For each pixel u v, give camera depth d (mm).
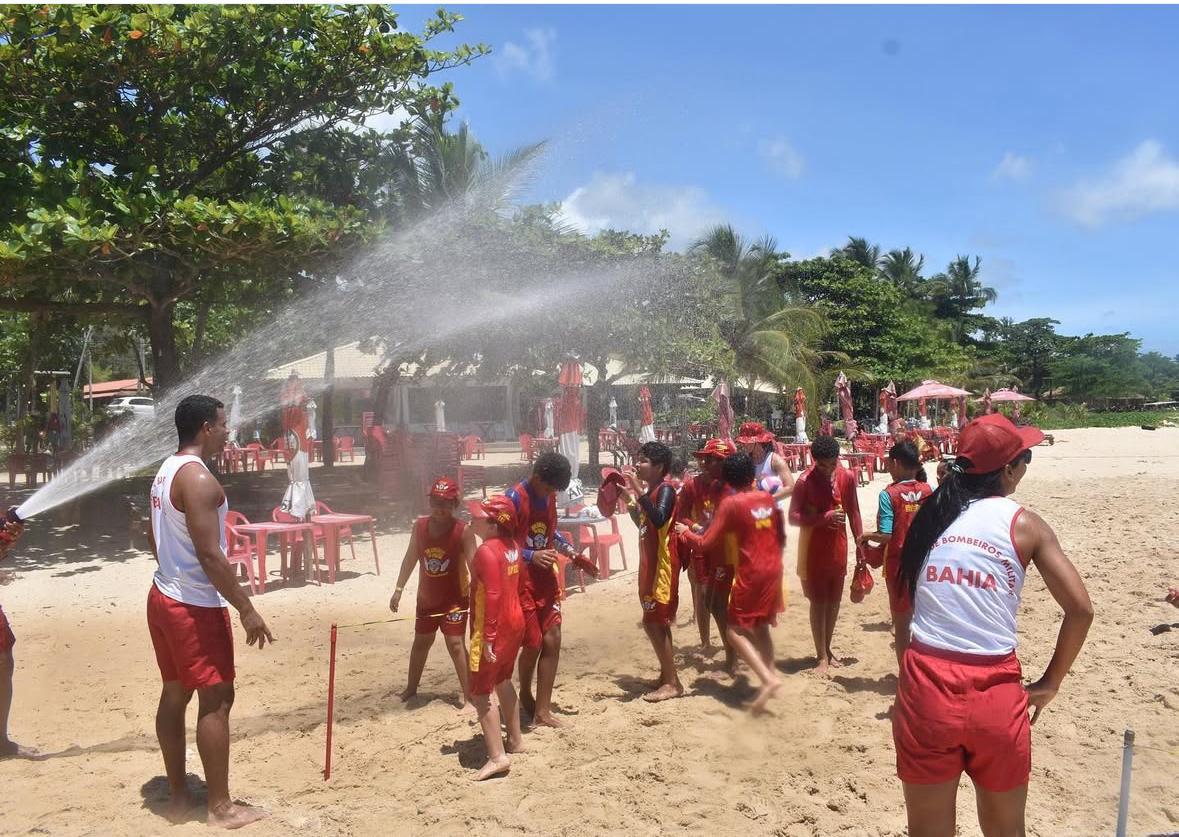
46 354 24484
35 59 12344
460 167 18766
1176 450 27953
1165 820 4043
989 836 3006
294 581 10297
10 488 20125
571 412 11250
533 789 4562
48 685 6551
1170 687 5703
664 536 5879
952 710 2900
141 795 4562
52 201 11445
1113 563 9492
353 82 15000
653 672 6613
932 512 3129
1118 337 85500
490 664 4785
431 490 5688
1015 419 40906
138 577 10664
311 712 5863
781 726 5348
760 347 30109
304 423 10602
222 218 11570
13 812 4332
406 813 4305
